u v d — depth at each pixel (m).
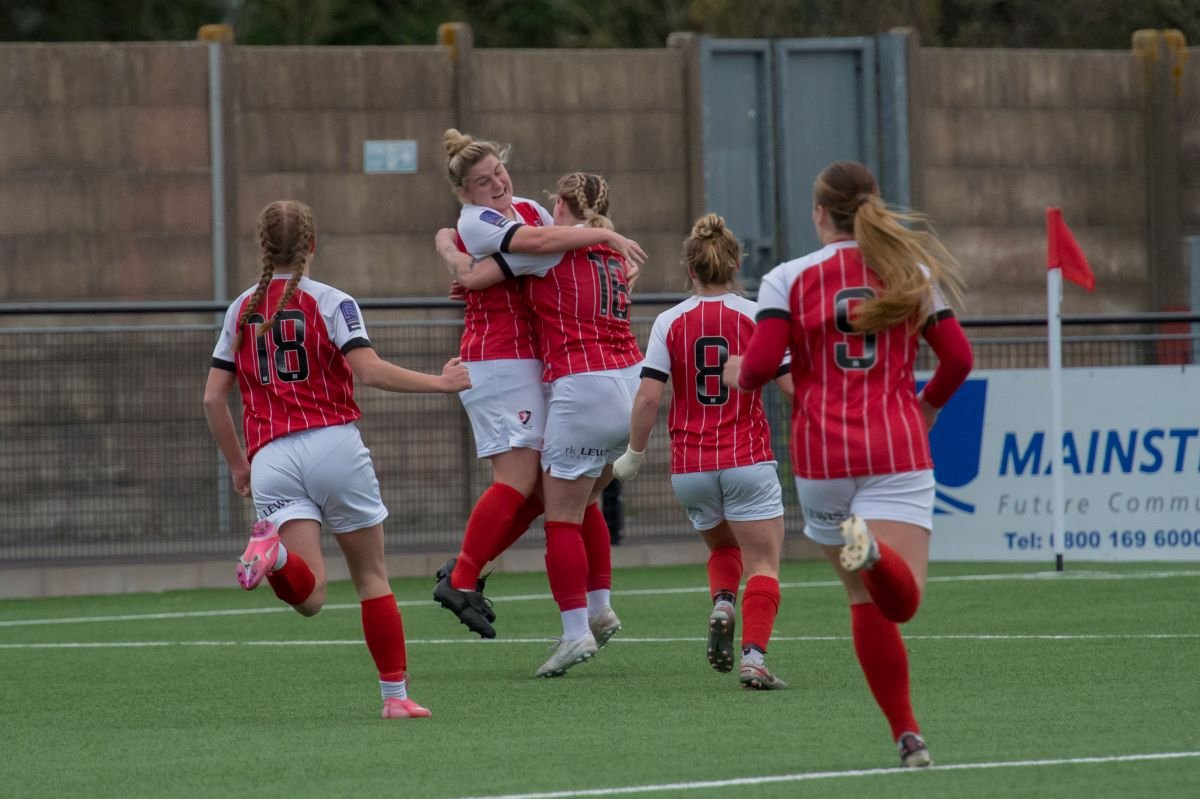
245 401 22.97
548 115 58.12
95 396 46.72
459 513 48.00
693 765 19.09
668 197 59.16
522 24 96.69
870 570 16.64
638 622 35.59
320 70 56.44
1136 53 63.47
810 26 85.06
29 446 46.25
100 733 23.11
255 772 19.45
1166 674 26.38
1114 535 45.62
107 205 54.97
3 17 94.56
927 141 61.44
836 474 17.67
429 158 57.16
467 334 28.02
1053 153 62.72
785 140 61.06
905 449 17.59
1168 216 63.38
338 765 19.73
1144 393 45.44
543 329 27.38
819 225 18.36
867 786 17.56
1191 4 81.19
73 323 53.69
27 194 54.47
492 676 28.17
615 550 47.84
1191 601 36.75
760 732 21.47
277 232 22.64
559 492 27.53
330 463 22.50
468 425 48.03
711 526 27.16
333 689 27.28
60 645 34.12
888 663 18.25
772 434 48.44
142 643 34.28
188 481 47.12
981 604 36.84
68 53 54.69
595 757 19.77
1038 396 45.88
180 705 25.84
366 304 45.28
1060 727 21.42
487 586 43.88
